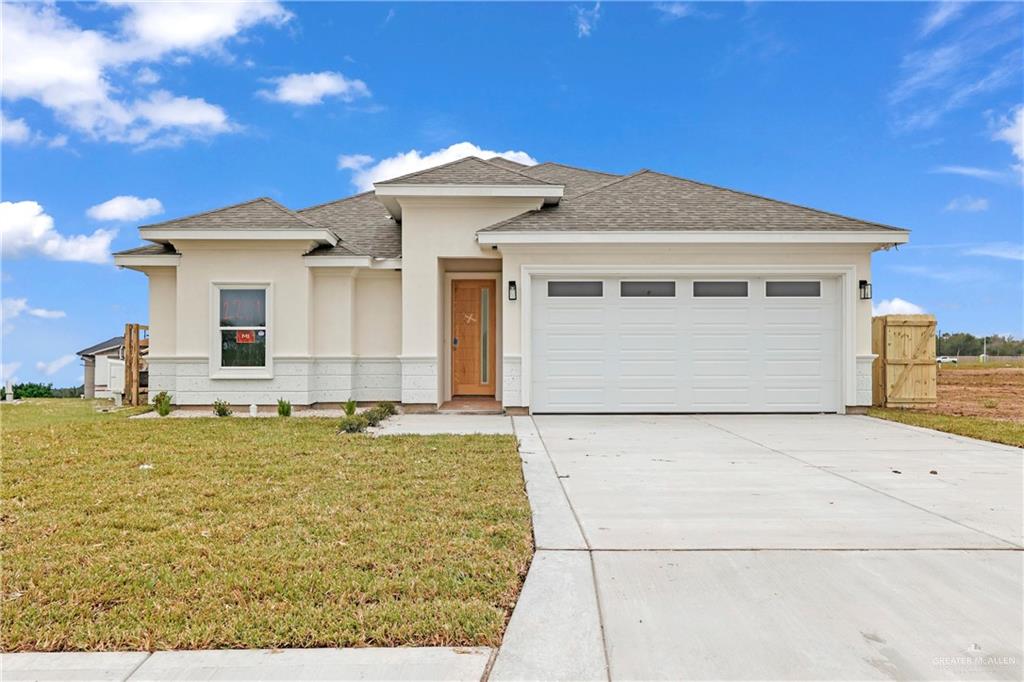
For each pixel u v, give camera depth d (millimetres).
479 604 3311
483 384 13844
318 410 12359
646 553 4145
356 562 3881
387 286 13047
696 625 3156
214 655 2836
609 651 2902
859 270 11781
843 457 7551
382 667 2746
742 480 6289
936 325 12664
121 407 13281
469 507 5109
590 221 11883
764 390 11898
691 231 11445
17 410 12812
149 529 4543
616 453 7770
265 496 5426
